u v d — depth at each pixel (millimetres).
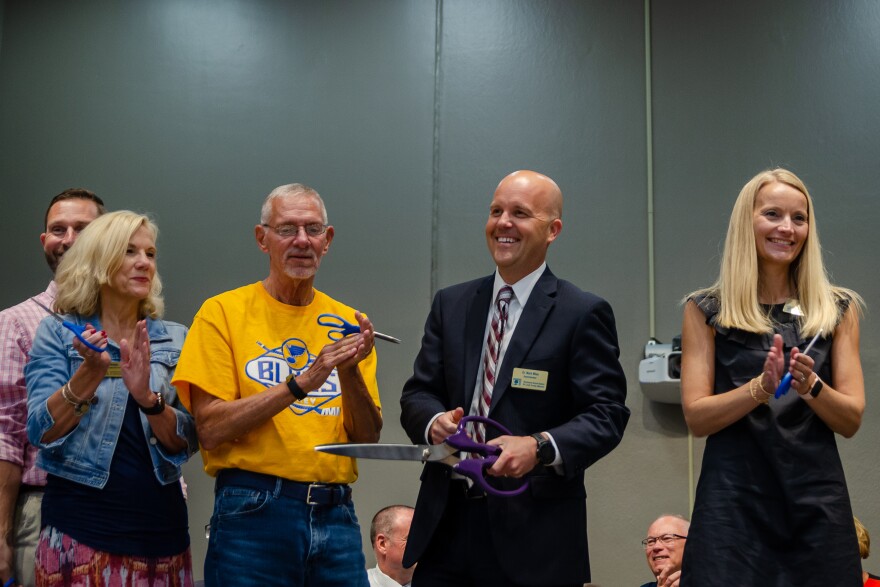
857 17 4750
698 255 4691
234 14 5223
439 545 2596
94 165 5105
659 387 4426
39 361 2791
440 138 4996
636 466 4559
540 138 4934
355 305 4863
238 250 4953
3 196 5117
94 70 5211
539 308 2682
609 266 4758
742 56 4836
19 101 5215
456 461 2469
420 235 4902
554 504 2533
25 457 3070
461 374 2695
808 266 2588
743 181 4719
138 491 2729
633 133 4875
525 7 5074
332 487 2803
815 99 4719
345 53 5133
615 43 4973
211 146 5082
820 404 2373
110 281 2863
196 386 2820
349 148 5031
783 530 2383
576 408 2609
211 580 2719
